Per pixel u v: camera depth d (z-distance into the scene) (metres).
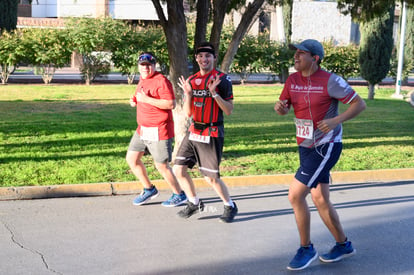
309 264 4.75
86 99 18.64
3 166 8.07
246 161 9.05
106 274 4.51
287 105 4.77
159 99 6.08
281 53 28.17
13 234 5.49
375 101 21.05
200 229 5.78
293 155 9.65
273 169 8.48
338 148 4.58
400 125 14.20
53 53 24.19
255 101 19.58
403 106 19.38
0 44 23.69
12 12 24.97
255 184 7.91
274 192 7.51
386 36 21.08
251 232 5.72
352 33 41.50
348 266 4.79
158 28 26.81
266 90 24.44
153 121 6.19
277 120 14.55
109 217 6.14
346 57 28.78
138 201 6.63
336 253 4.87
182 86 5.70
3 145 9.78
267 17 44.00
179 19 8.48
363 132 12.81
